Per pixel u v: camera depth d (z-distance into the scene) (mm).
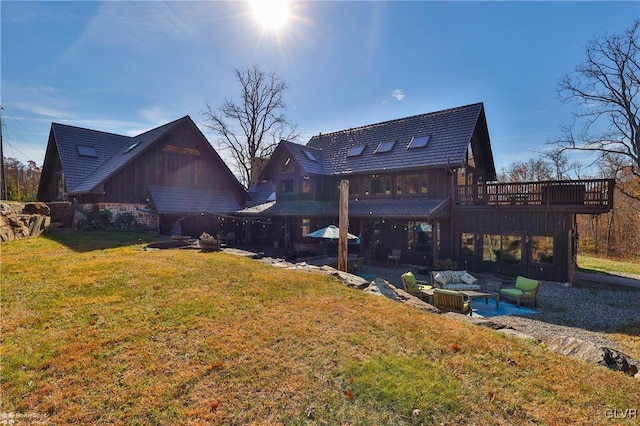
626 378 4441
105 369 4031
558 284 13898
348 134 22844
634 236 30062
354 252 19875
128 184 18828
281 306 6469
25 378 3766
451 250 16594
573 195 13633
